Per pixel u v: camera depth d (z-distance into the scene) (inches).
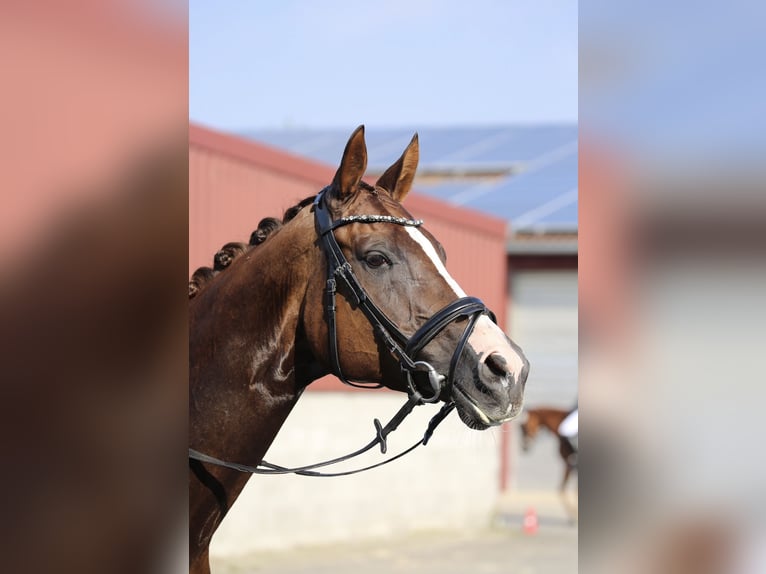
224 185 342.6
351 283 107.7
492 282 469.1
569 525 459.2
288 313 110.7
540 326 567.5
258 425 110.3
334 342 108.2
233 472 109.8
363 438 403.5
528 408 501.4
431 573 336.2
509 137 735.7
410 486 422.9
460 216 455.2
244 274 112.1
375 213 110.3
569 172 637.3
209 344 111.0
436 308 105.7
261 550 368.5
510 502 522.0
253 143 349.4
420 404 107.5
